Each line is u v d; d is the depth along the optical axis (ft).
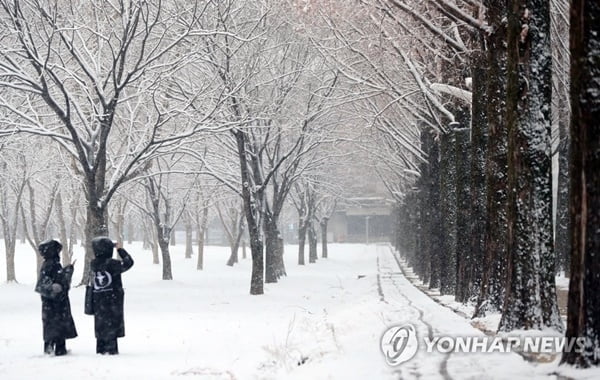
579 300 38.24
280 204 176.86
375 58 117.70
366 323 70.44
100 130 106.42
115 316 59.11
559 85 114.11
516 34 55.06
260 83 132.46
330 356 50.75
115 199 188.96
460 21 68.74
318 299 127.54
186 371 49.42
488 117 70.18
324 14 107.45
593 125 37.58
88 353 59.77
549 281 55.57
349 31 112.88
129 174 119.75
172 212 243.19
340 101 148.66
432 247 145.79
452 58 100.58
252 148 146.30
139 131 125.80
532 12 54.60
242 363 53.31
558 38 96.73
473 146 86.79
